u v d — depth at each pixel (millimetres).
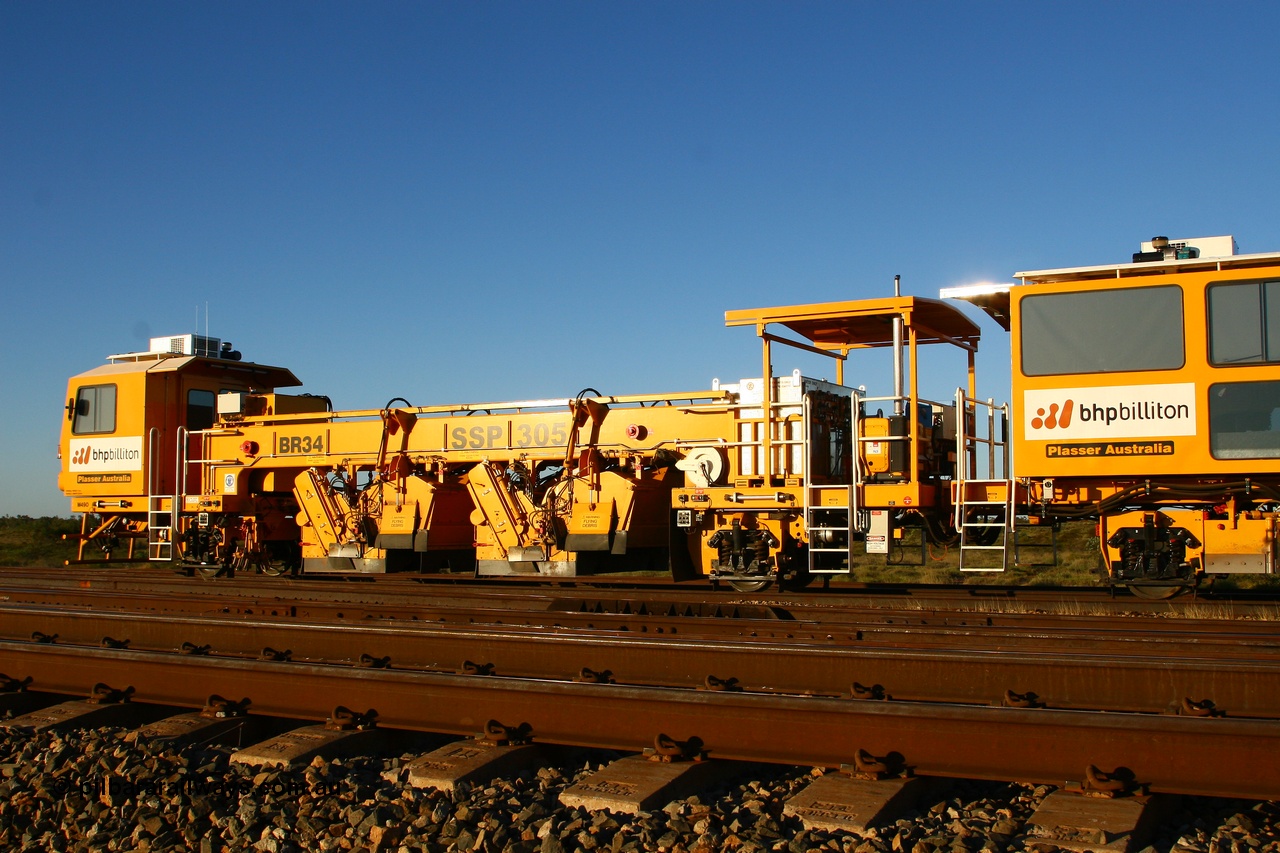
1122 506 11703
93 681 8172
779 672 7449
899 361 13016
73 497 20094
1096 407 11336
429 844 5223
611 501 15125
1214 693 6434
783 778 6047
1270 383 10664
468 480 16344
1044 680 6809
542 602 12680
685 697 6242
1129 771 5418
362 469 17547
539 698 6629
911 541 15547
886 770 5727
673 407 15133
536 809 5512
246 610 11555
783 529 13344
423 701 6949
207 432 19156
